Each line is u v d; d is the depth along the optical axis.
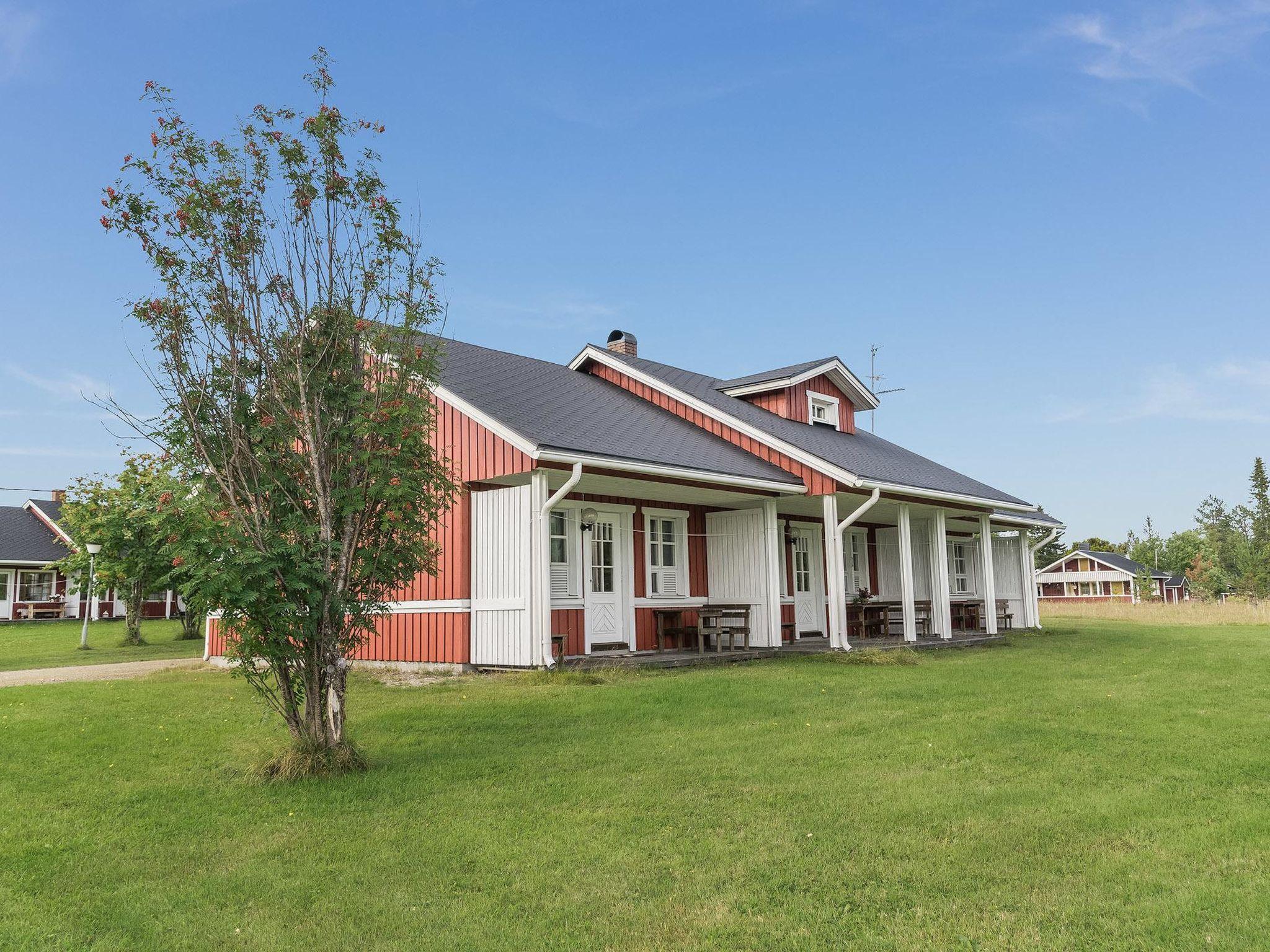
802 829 4.93
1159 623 27.44
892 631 20.53
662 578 15.16
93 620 34.84
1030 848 4.59
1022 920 3.69
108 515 21.58
